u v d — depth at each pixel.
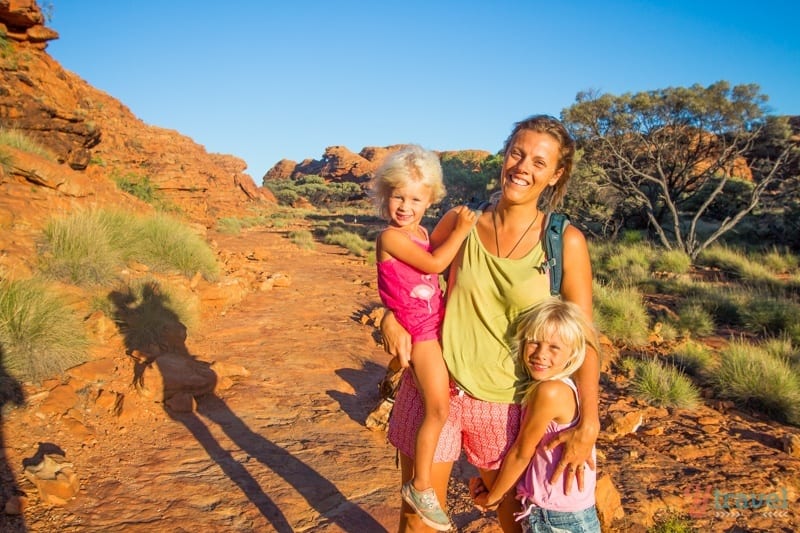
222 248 23.00
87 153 17.80
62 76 19.05
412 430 2.27
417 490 2.11
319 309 11.21
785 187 28.86
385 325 2.22
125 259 9.24
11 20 17.20
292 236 32.53
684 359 8.30
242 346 8.02
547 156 2.09
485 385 2.13
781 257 22.11
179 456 4.53
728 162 26.25
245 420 5.43
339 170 117.62
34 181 10.40
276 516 3.72
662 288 15.13
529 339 2.01
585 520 1.99
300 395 6.28
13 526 3.31
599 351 2.10
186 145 49.25
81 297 6.80
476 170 57.56
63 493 3.69
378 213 2.27
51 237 7.84
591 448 1.98
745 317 11.96
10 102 15.77
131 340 6.34
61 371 5.32
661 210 29.69
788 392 6.50
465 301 2.16
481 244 2.16
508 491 2.19
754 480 4.41
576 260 2.11
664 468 4.66
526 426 2.01
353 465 4.60
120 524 3.48
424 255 2.12
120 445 4.62
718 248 23.77
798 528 3.71
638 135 26.72
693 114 25.17
